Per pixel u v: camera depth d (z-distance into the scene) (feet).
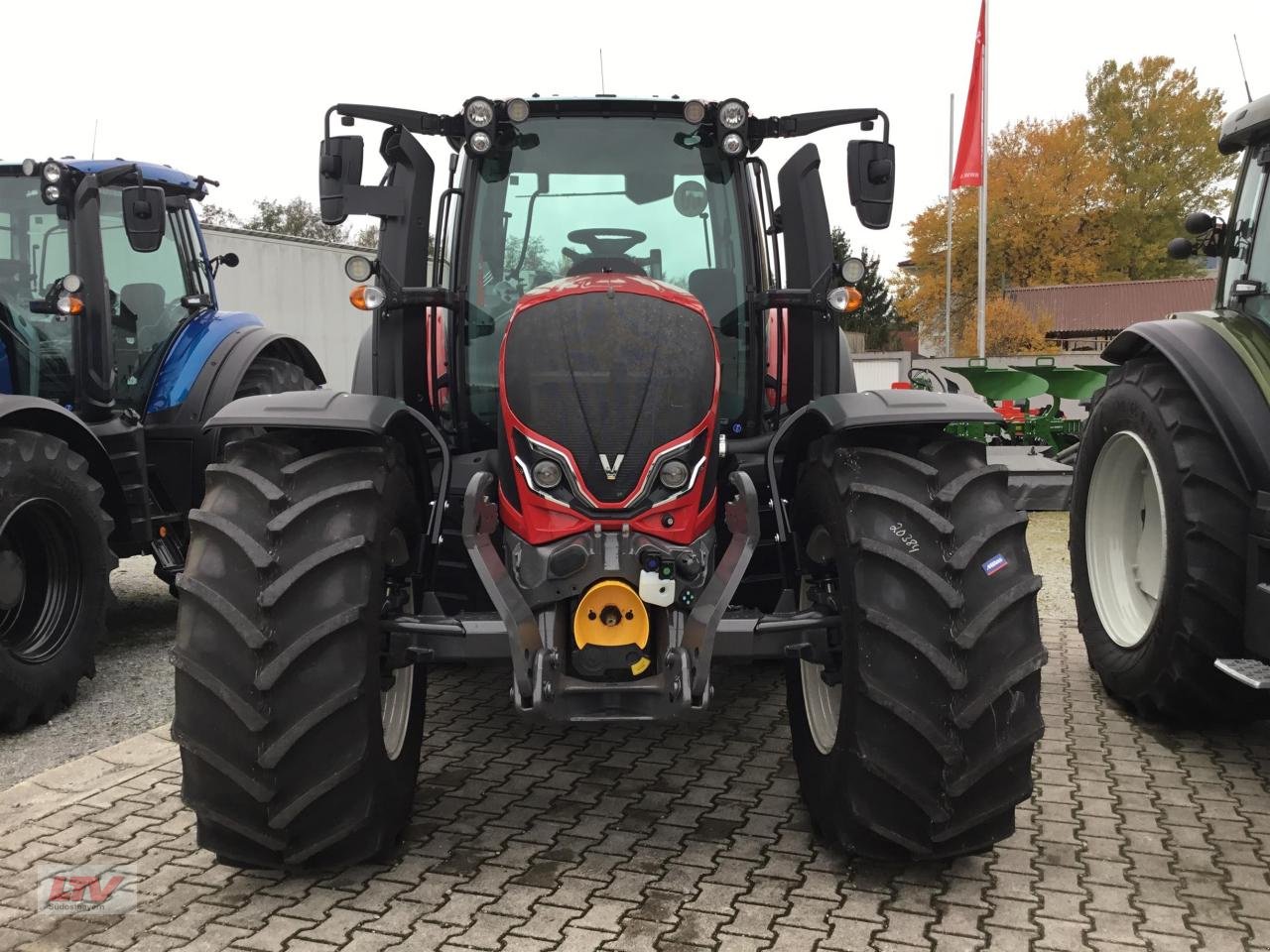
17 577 13.84
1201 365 11.96
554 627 9.00
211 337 20.30
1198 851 9.55
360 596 8.53
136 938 8.13
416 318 11.42
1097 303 151.02
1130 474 13.98
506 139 11.85
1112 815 10.32
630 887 8.87
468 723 13.08
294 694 8.28
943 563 8.62
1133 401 13.08
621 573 8.92
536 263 11.91
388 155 11.09
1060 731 12.76
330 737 8.41
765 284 12.24
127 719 13.96
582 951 7.88
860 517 8.87
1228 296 12.96
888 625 8.43
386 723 9.64
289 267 38.70
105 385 16.83
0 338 17.44
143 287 19.36
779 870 9.17
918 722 8.34
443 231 11.78
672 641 8.99
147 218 17.15
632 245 11.96
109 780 11.30
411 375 11.39
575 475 9.02
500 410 9.57
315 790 8.34
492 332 11.70
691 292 11.93
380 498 8.98
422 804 10.62
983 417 9.12
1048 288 144.66
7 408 13.96
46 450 14.15
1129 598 13.84
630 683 8.85
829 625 9.08
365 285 11.16
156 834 9.97
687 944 7.97
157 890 8.89
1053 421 36.81
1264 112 11.98
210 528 8.68
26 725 13.67
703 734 12.71
